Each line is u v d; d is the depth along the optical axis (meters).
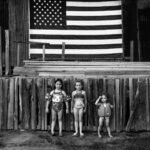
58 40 14.17
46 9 14.16
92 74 9.42
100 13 14.34
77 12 14.29
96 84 8.32
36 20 14.10
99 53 14.28
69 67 9.62
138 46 14.94
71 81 8.38
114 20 14.34
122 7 14.34
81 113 7.91
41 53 13.96
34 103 8.36
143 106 8.32
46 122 8.31
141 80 8.35
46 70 9.60
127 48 14.90
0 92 8.48
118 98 8.29
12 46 13.59
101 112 7.89
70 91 8.35
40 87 8.38
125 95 8.31
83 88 8.32
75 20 14.27
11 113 8.42
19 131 8.29
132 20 14.95
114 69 9.58
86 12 14.31
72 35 14.24
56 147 6.98
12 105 8.44
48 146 7.05
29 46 13.90
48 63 9.74
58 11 14.23
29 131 8.30
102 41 14.29
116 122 8.27
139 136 7.96
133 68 9.62
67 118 8.29
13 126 8.42
